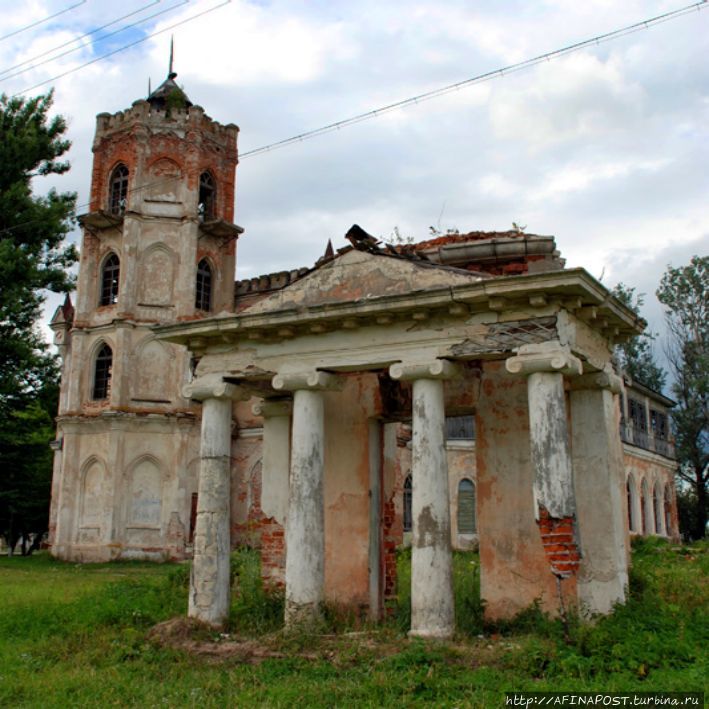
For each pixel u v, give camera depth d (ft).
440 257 44.39
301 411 40.42
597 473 38.22
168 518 111.24
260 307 42.68
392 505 48.47
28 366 98.73
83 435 115.44
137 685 30.89
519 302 35.42
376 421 47.34
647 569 61.26
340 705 27.09
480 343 36.04
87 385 117.19
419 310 37.06
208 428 42.78
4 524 152.25
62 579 75.87
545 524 33.22
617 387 40.19
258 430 118.01
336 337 39.88
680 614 35.58
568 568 32.50
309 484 39.60
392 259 39.65
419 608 35.19
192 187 121.19
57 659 36.27
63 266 100.89
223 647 36.45
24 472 123.65
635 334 41.06
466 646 32.94
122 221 119.55
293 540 39.14
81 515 112.68
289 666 32.78
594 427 38.81
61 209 98.07
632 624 32.55
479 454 42.75
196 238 119.96
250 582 50.60
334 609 41.52
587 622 34.83
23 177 98.84
